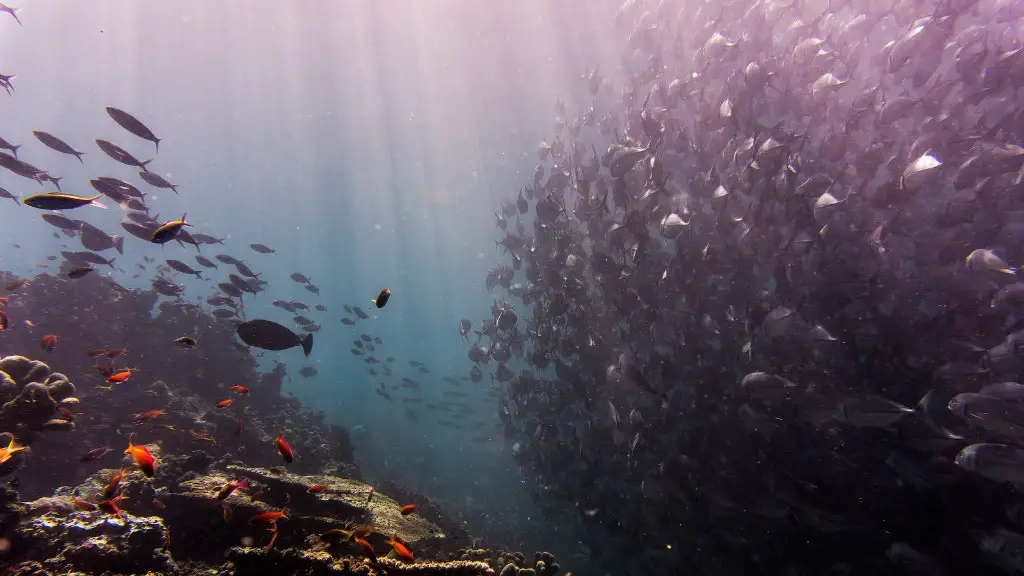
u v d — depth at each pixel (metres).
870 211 3.06
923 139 3.07
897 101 3.06
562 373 4.14
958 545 2.50
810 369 2.98
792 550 3.02
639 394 3.32
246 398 4.49
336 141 19.19
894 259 3.11
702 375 3.34
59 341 3.55
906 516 2.69
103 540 1.73
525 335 4.92
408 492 4.01
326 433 5.41
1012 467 2.13
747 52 3.78
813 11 4.26
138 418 2.75
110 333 3.98
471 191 22.16
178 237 3.11
